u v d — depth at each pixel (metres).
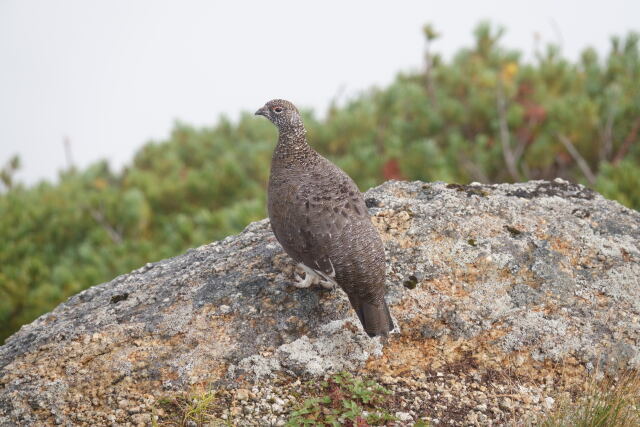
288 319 10.81
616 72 24.80
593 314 10.73
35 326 11.91
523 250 11.65
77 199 24.00
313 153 11.24
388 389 9.83
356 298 9.84
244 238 12.98
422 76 28.58
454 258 11.55
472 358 10.30
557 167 24.11
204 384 9.95
